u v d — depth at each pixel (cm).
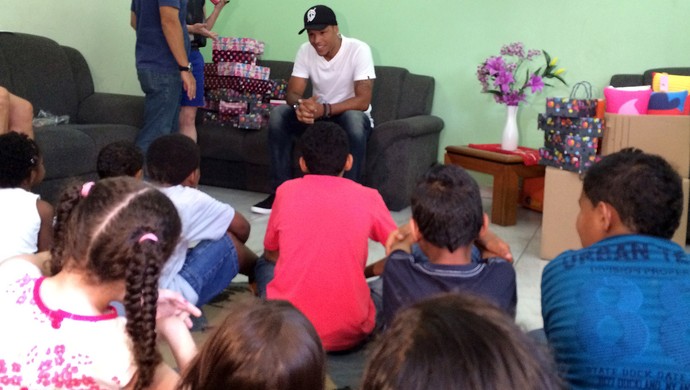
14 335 99
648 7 368
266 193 414
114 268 98
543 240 287
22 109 272
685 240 286
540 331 146
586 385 109
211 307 225
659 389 106
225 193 412
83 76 405
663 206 125
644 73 358
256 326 84
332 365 183
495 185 347
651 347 107
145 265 96
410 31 436
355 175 355
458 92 428
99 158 207
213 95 422
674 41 365
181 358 119
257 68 411
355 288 181
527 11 399
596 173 134
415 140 380
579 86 393
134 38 471
